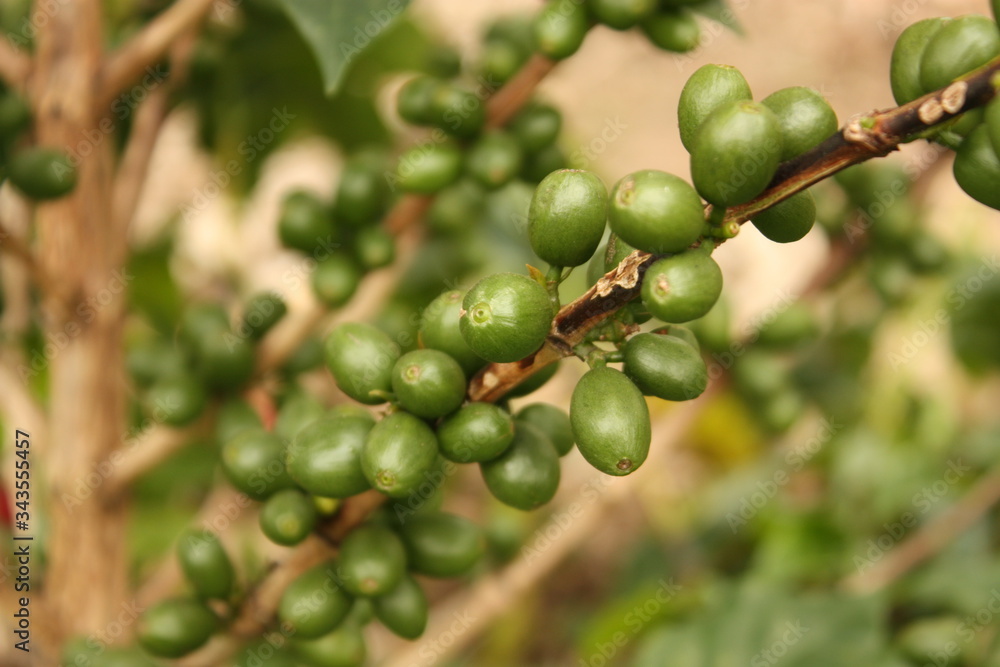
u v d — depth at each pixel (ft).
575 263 1.01
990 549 1.99
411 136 2.15
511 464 1.07
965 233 2.09
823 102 0.98
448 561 1.15
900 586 1.79
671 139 2.99
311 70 1.83
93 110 1.34
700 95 0.99
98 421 1.39
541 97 1.46
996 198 0.97
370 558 1.11
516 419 1.12
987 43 0.97
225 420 1.35
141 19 1.56
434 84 1.36
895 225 1.65
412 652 1.62
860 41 3.12
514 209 1.90
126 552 1.45
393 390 1.08
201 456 2.00
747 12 3.19
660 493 2.25
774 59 3.12
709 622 1.74
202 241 2.36
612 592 2.23
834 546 1.92
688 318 0.96
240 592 1.20
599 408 0.98
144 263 2.01
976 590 1.68
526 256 2.06
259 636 1.21
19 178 1.25
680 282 0.96
